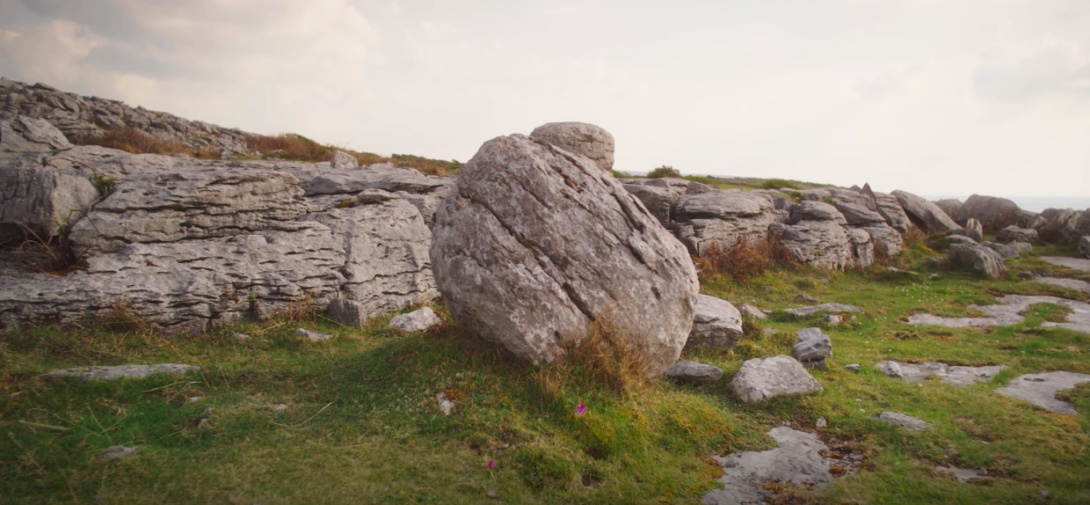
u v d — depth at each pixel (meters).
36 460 4.54
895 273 18.58
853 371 8.55
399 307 11.43
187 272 8.77
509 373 6.50
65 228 8.39
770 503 4.77
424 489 4.64
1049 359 9.19
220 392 6.28
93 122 25.78
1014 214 29.06
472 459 5.14
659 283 6.93
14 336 6.93
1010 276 18.38
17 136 14.42
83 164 12.12
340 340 8.62
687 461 5.47
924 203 27.70
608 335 6.64
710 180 31.27
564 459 5.14
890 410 6.80
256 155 26.48
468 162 7.21
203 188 9.51
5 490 4.12
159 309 8.15
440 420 5.71
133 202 8.90
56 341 7.05
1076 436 5.89
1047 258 22.22
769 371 7.37
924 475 5.14
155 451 4.91
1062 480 4.94
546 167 6.75
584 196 6.77
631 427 5.79
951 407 6.86
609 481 4.98
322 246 10.38
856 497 4.75
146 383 6.11
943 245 24.09
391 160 29.30
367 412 5.94
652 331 6.90
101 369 6.27
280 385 6.59
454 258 6.66
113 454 4.77
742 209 18.38
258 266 9.44
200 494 4.33
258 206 10.28
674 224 18.36
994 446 5.66
